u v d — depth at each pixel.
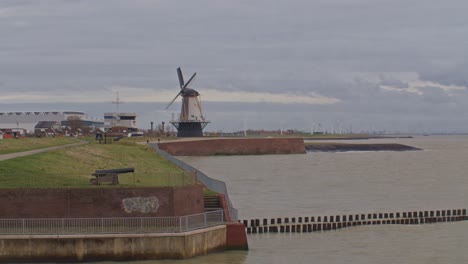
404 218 80.56
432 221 81.19
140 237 51.31
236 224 56.41
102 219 52.94
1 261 50.91
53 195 54.19
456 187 121.88
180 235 51.69
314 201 98.88
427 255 61.53
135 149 141.38
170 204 54.72
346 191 113.56
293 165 184.75
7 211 54.00
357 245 65.88
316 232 73.31
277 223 75.44
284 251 61.94
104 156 107.31
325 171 161.50
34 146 113.69
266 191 112.50
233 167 172.00
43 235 51.00
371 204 96.00
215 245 55.22
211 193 65.12
